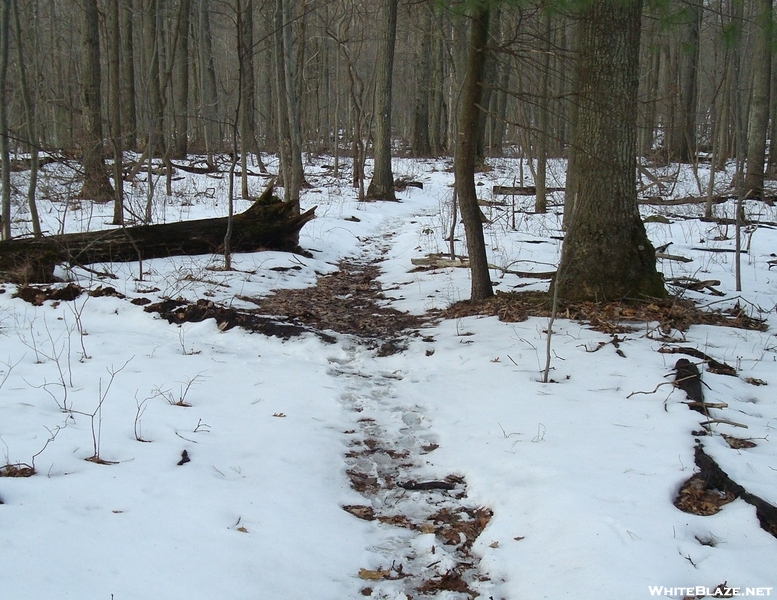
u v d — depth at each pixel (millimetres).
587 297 7316
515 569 3188
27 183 15180
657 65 21891
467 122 7270
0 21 9000
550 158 24031
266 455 4254
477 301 7883
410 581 3170
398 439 4719
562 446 4289
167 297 7801
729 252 11414
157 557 3010
